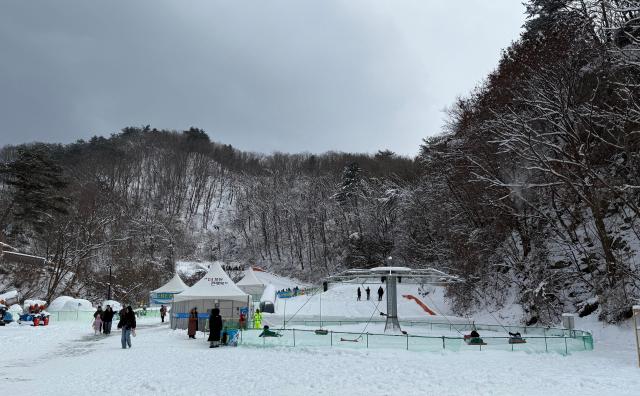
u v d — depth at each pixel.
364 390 11.69
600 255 30.83
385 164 112.69
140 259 83.56
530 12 43.06
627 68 27.44
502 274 39.94
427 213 59.72
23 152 61.22
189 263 106.00
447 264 49.44
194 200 150.38
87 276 63.66
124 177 138.88
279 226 125.62
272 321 35.62
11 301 49.81
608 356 17.41
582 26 31.16
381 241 81.44
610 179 29.11
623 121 27.31
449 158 44.62
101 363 16.77
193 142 185.50
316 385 12.39
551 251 35.56
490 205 38.22
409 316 40.38
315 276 102.62
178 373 14.48
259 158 190.50
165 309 38.81
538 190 35.06
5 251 53.88
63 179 67.75
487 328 27.31
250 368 15.20
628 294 25.70
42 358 18.44
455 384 12.16
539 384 12.04
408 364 15.36
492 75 44.62
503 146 35.16
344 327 30.08
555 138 32.41
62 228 60.34
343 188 102.00
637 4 24.98
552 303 32.19
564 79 29.89
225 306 30.92
